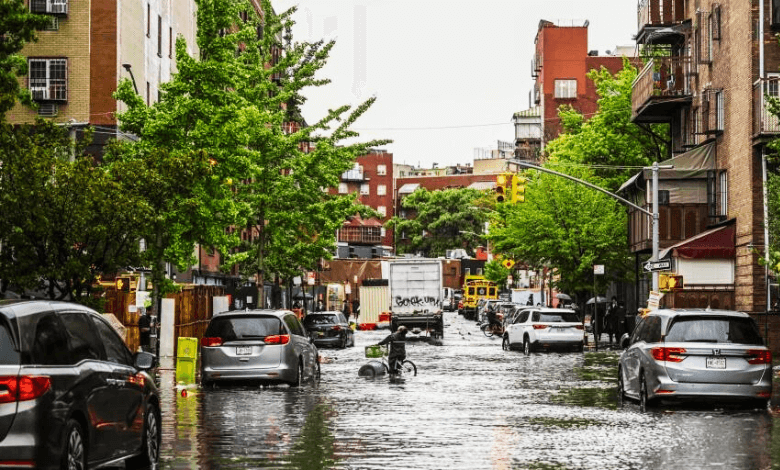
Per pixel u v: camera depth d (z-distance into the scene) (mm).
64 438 10969
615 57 120250
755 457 15109
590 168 65000
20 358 10711
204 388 27859
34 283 26312
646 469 13992
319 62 55094
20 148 25625
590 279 66688
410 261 65188
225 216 35656
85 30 51344
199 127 35500
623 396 24219
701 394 21438
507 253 75250
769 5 42125
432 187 199625
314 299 100750
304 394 25953
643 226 52750
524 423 19484
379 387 28188
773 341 41906
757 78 42156
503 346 51031
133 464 13977
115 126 51125
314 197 55375
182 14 67375
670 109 54312
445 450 15805
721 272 45812
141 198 28391
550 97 121750
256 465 14336
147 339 42344
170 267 58688
